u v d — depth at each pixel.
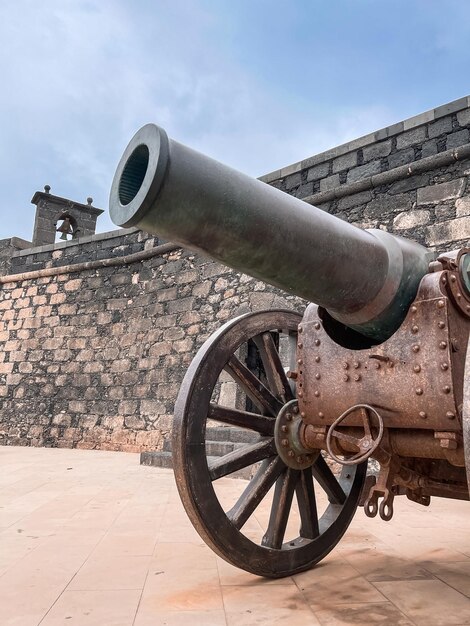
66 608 1.89
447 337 1.75
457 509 3.82
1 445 10.04
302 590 2.09
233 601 1.97
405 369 1.83
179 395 2.16
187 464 2.06
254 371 7.10
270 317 2.51
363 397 1.95
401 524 3.31
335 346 2.06
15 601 1.96
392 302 1.95
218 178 1.49
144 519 3.37
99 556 2.54
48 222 12.25
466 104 5.41
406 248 2.02
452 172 5.37
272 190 1.68
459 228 5.20
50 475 5.45
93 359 9.55
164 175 1.36
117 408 8.94
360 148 6.25
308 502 2.42
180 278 8.54
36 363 10.28
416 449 1.91
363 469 2.65
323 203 6.39
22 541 2.82
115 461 6.88
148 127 1.44
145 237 9.45
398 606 1.93
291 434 2.34
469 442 1.33
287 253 1.70
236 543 2.12
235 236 1.59
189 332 8.13
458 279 1.84
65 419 9.58
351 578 2.24
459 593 2.06
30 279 10.91
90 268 10.02
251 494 2.25
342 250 1.80
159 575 2.26
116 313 9.48
